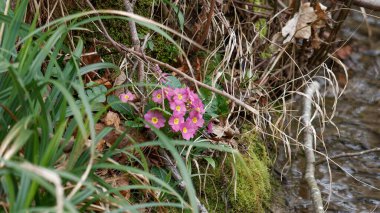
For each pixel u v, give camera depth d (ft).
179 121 2.81
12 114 2.25
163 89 2.86
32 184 1.97
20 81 2.13
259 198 3.24
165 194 2.78
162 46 3.48
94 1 3.38
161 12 3.50
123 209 2.14
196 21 3.65
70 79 2.55
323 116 3.48
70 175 2.02
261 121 3.55
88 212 2.42
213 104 3.16
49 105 2.45
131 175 2.65
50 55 2.49
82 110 2.31
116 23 3.40
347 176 3.59
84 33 3.31
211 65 3.50
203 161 3.13
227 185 3.13
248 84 3.57
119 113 3.05
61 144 2.49
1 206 2.20
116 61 3.34
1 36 2.54
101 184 2.42
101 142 2.82
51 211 2.06
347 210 3.33
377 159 3.73
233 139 3.24
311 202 3.35
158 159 2.93
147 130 2.94
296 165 3.60
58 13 3.23
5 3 2.79
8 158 1.99
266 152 3.55
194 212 2.13
